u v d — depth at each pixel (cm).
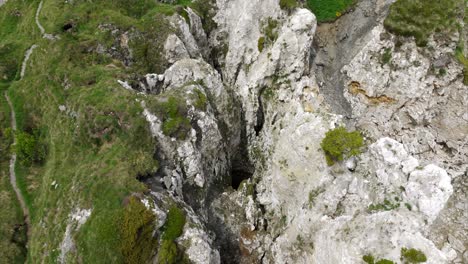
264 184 3256
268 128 3394
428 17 3145
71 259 2345
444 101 3278
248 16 3616
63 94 3178
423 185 2041
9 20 4375
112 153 2680
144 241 2264
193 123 2838
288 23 3294
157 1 4156
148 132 2722
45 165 3092
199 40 3934
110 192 2427
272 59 3312
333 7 3772
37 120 3309
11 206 2894
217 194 3225
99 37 3472
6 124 3303
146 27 3556
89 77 3169
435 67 3219
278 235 2981
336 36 3716
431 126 3306
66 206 2566
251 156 3591
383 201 2197
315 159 2650
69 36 3553
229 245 3075
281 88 3344
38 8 4125
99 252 2269
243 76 3716
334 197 2464
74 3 3900
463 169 3181
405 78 3262
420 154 3262
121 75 3183
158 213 2308
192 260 2341
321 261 2333
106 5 3859
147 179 2617
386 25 3309
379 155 2283
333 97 3438
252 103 3484
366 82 3375
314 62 3591
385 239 1944
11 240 2727
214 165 3184
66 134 2964
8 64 3691
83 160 2780
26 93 3384
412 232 1902
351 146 2431
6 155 3180
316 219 2527
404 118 3347
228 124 3378
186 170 2791
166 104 2762
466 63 3188
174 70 3181
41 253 2528
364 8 3681
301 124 2819
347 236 2109
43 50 3525
